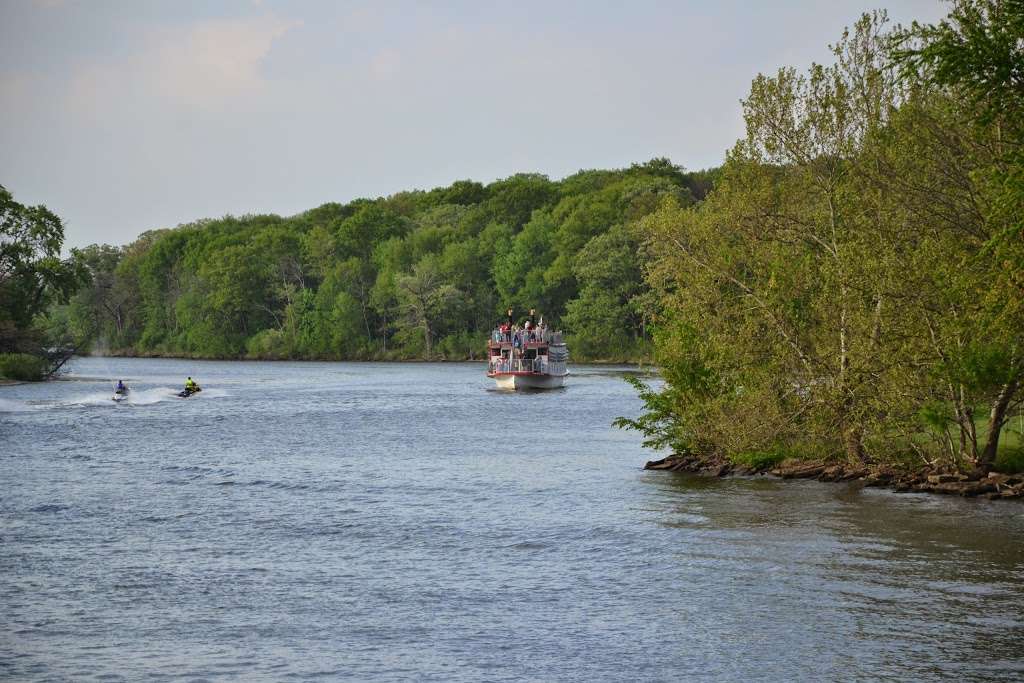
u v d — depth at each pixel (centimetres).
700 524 4697
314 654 2988
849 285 5725
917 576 3703
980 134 5144
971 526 4544
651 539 4394
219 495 5759
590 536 4491
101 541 4528
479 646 3044
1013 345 5209
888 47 5256
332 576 3872
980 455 5653
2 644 3094
